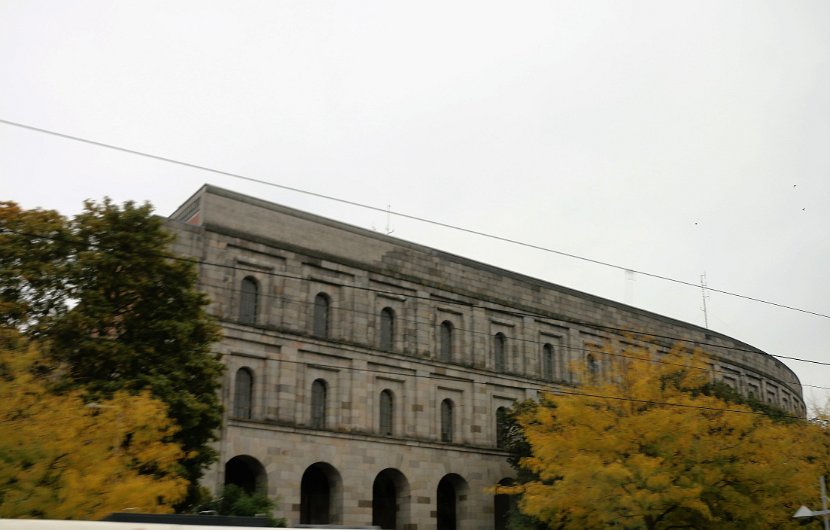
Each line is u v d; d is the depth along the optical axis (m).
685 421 36.66
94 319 35.44
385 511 58.47
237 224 51.97
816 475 38.56
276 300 52.44
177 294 38.31
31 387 28.86
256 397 50.34
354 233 57.47
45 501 26.77
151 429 31.03
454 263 62.88
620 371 43.00
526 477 55.12
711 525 37.03
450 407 60.88
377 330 57.00
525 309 66.38
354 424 54.31
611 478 34.97
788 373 98.12
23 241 36.19
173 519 18.28
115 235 37.28
